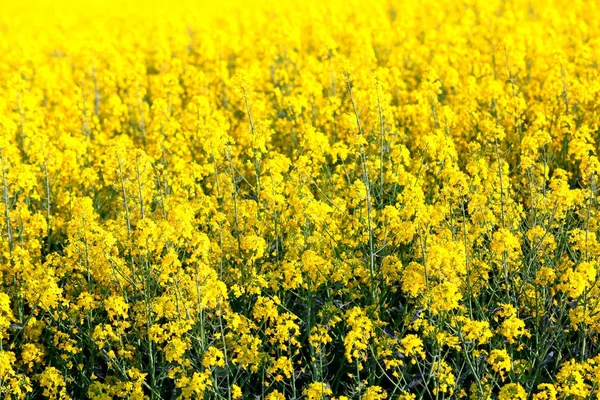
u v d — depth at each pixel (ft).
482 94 37.45
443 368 19.99
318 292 24.82
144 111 40.40
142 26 78.79
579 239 22.76
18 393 19.77
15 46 68.74
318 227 24.81
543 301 22.07
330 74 40.83
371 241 23.09
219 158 29.45
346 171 27.86
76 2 112.57
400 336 21.31
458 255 21.04
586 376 19.30
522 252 24.84
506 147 33.71
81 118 39.68
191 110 37.45
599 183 26.03
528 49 47.39
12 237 26.45
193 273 20.40
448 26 53.31
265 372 21.80
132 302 23.36
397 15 72.90
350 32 56.54
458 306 20.80
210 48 52.39
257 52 53.21
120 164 25.38
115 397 21.58
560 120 32.78
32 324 22.35
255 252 23.77
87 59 49.65
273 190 25.73
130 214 25.90
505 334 19.54
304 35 63.62
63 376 21.79
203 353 19.99
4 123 31.22
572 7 66.44
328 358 22.90
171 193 30.01
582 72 41.68
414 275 20.81
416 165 28.14
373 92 29.30
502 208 24.50
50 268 22.07
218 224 25.30
